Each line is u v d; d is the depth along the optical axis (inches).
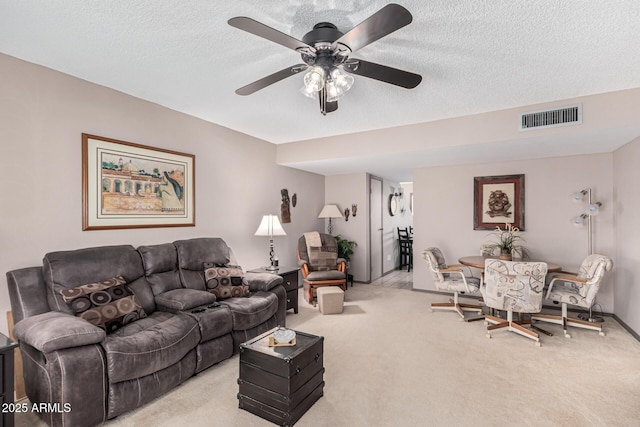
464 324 151.2
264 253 189.8
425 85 110.1
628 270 142.9
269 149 194.7
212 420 81.5
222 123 157.2
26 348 83.0
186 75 104.7
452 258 205.3
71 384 72.0
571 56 89.7
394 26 59.2
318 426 78.6
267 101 127.7
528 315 159.2
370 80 106.0
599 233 165.6
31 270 92.3
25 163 94.7
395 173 247.0
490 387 96.0
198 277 130.0
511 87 111.7
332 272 193.3
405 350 122.2
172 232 136.7
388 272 288.2
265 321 129.0
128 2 67.8
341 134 176.7
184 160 141.5
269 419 81.0
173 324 96.4
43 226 98.4
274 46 86.9
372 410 85.0
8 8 69.4
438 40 81.9
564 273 159.2
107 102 114.3
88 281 97.7
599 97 117.5
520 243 184.2
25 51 89.5
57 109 101.4
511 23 74.3
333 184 253.4
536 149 154.9
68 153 104.1
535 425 78.7
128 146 120.1
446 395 91.9
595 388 95.5
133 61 95.2
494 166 192.7
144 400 84.4
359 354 118.7
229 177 165.8
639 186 130.9
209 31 79.4
